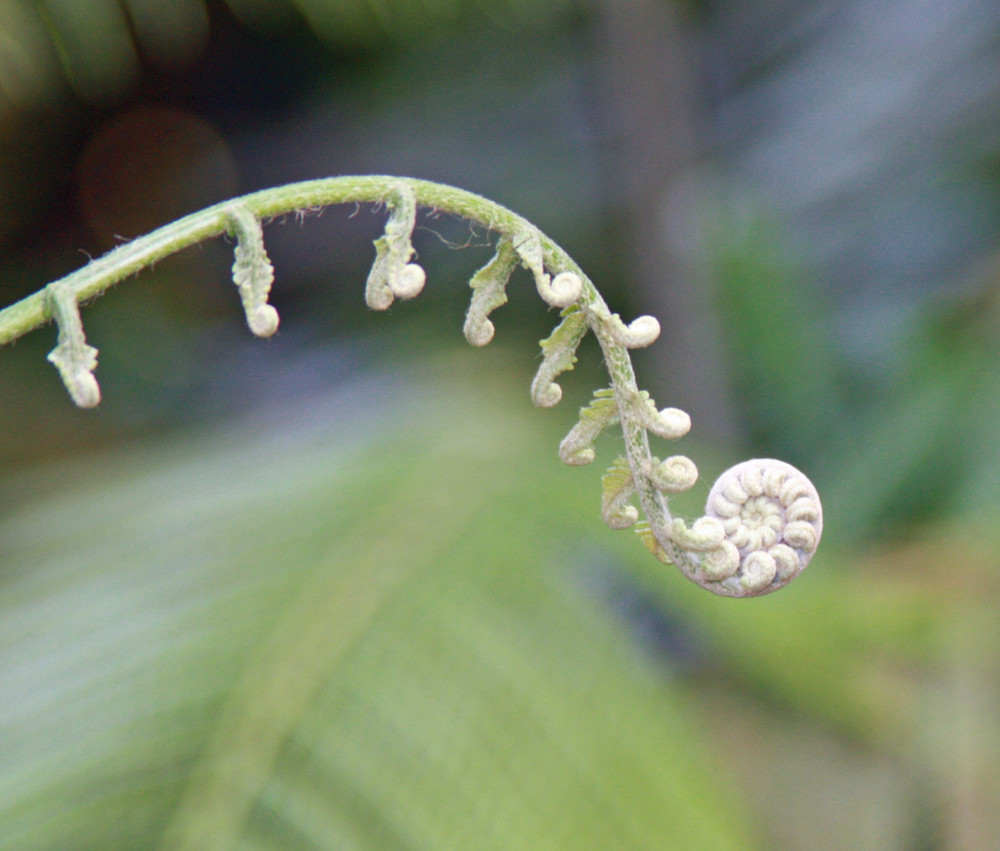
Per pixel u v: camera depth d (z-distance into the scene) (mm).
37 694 693
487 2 1700
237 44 3488
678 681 1281
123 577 814
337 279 3379
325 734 656
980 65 2158
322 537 837
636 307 2678
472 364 1651
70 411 3043
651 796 758
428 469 962
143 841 602
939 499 1463
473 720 714
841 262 2166
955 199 2107
